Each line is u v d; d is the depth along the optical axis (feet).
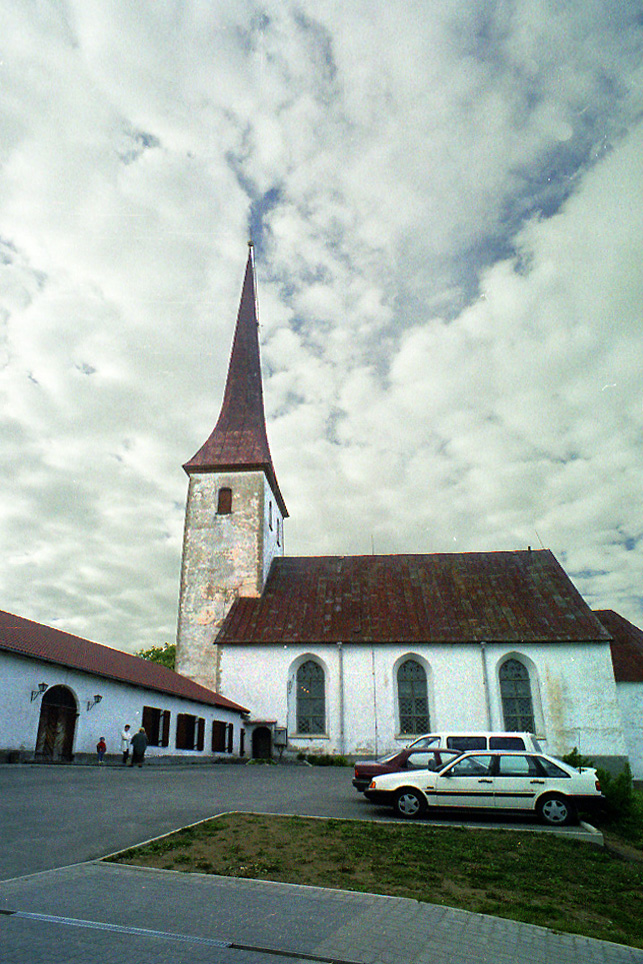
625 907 25.11
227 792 49.65
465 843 33.12
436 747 51.83
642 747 105.19
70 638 82.84
